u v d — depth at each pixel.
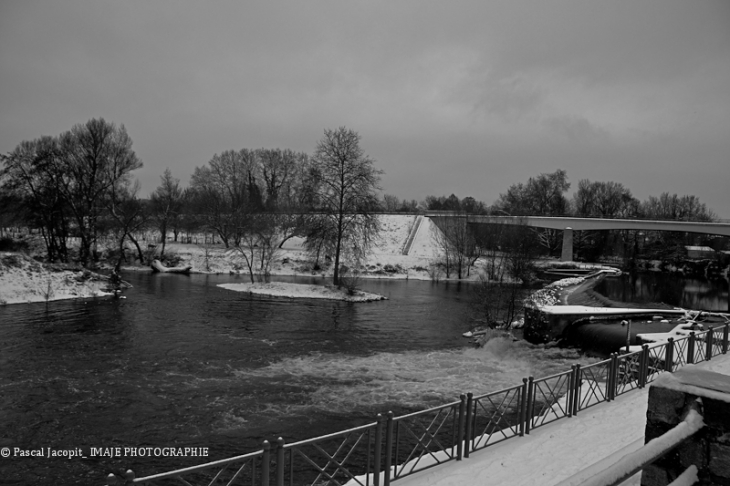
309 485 10.60
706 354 16.69
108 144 54.47
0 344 22.73
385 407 16.34
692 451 4.31
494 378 20.17
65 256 55.62
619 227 73.94
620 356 13.17
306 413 15.55
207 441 13.19
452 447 8.93
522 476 8.10
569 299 38.59
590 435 10.05
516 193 108.06
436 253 74.75
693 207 113.44
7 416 14.39
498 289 37.34
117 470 11.45
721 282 67.44
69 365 19.69
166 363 20.58
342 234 47.81
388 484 7.66
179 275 58.75
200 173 97.19
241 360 21.72
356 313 36.25
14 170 51.59
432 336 28.72
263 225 64.75
